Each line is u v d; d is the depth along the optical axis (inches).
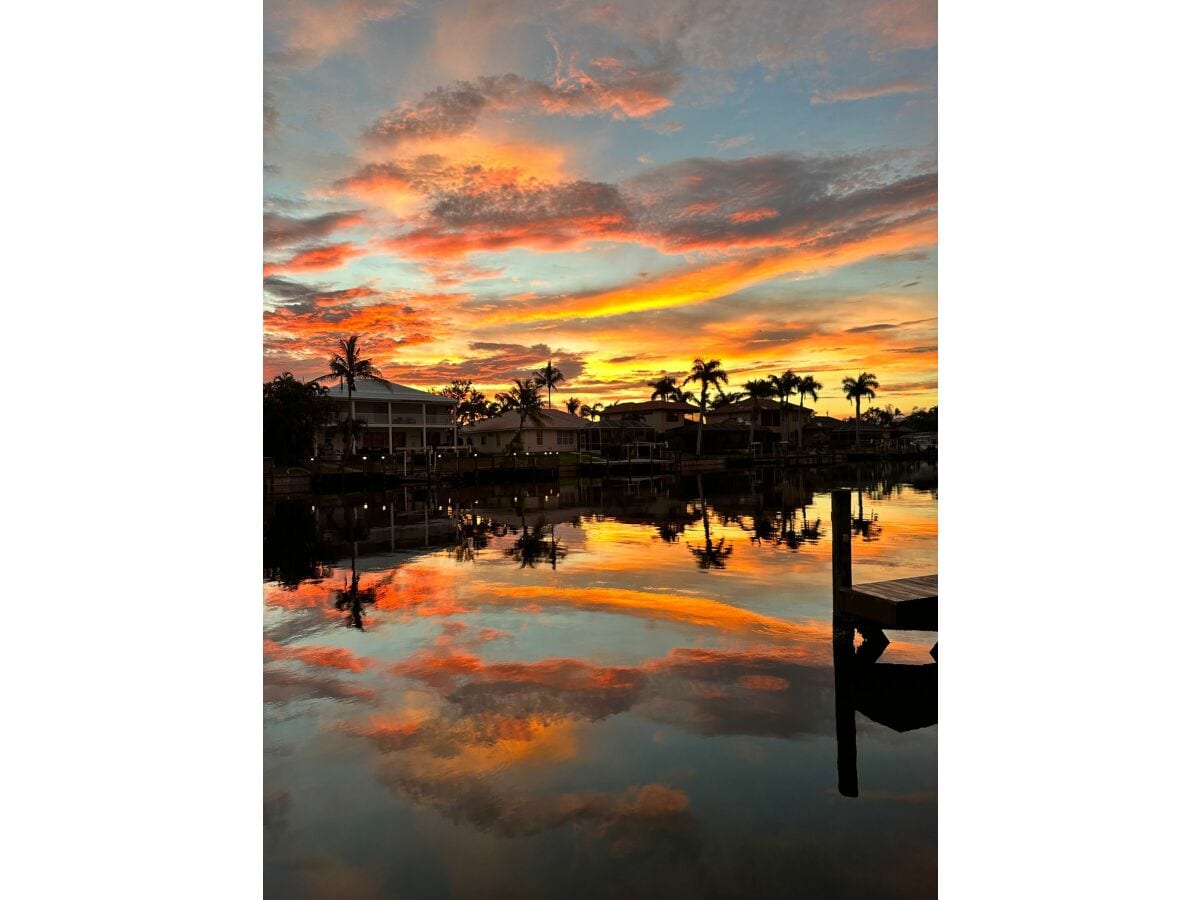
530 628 360.8
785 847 166.6
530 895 150.6
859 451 3400.6
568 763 209.2
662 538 710.5
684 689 270.4
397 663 304.2
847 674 287.3
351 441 2095.2
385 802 187.8
